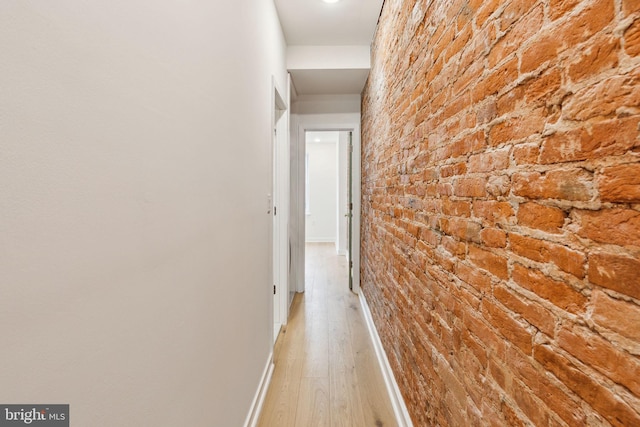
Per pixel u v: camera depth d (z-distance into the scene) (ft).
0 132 1.27
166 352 2.53
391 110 6.49
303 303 11.59
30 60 1.39
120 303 1.97
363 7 7.66
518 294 2.25
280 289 9.71
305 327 9.54
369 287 9.55
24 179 1.37
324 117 12.48
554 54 1.88
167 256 2.54
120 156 1.97
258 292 5.85
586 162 1.65
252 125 5.31
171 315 2.61
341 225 20.71
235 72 4.35
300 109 12.50
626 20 1.43
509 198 2.36
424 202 4.33
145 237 2.23
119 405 1.96
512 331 2.31
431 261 4.04
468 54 3.00
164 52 2.48
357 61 9.69
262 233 6.26
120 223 1.97
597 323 1.59
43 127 1.45
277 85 7.80
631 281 1.42
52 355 1.50
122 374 1.99
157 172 2.38
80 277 1.66
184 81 2.82
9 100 1.30
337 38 9.23
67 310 1.59
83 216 1.68
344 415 5.76
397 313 5.83
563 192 1.82
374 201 8.66
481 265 2.77
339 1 7.43
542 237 2.00
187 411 2.89
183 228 2.82
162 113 2.46
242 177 4.72
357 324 9.77
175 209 2.67
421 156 4.46
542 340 2.00
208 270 3.40
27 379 1.39
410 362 4.95
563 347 1.82
